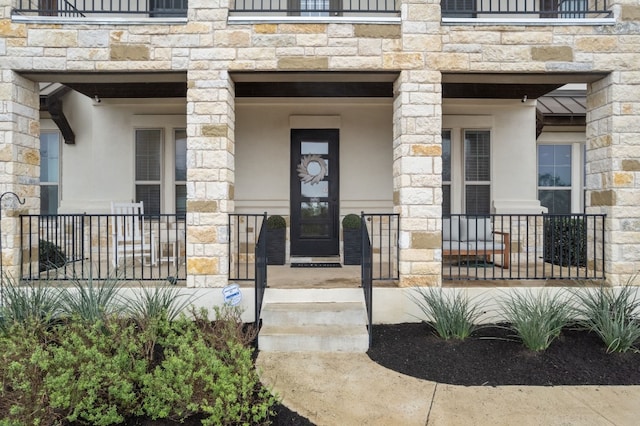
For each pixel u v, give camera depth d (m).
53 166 8.07
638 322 4.92
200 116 5.17
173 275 5.96
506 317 5.13
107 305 4.59
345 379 3.90
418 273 5.21
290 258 7.56
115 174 7.56
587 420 3.26
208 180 5.18
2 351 3.53
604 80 5.39
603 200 5.43
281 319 4.82
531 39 5.21
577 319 4.99
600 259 5.49
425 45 5.20
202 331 4.16
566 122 8.10
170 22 5.16
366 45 5.20
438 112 5.20
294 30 5.18
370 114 7.59
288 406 3.45
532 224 7.61
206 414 3.23
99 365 3.27
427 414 3.35
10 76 5.14
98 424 3.05
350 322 4.84
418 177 5.21
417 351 4.39
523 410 3.40
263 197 7.54
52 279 5.44
